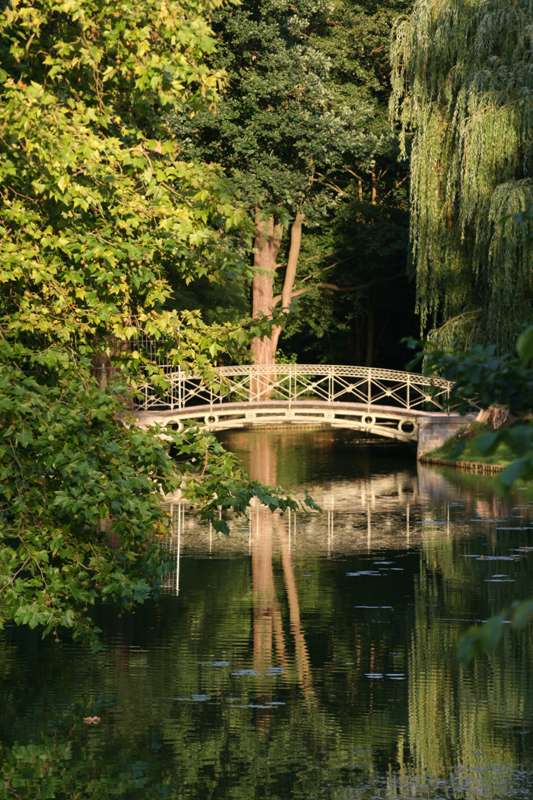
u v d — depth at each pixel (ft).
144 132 36.63
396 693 41.88
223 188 32.48
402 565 64.03
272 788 33.14
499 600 55.16
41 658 46.44
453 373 18.16
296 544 71.56
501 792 32.76
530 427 10.94
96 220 32.24
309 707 40.24
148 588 29.12
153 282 32.07
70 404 28.35
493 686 42.68
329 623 51.49
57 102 32.55
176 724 38.42
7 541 31.89
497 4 97.45
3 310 31.14
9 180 31.30
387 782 33.58
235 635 49.60
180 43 31.68
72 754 35.86
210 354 32.71
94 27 31.40
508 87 96.63
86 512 27.14
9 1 34.24
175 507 89.40
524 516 80.64
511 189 93.71
